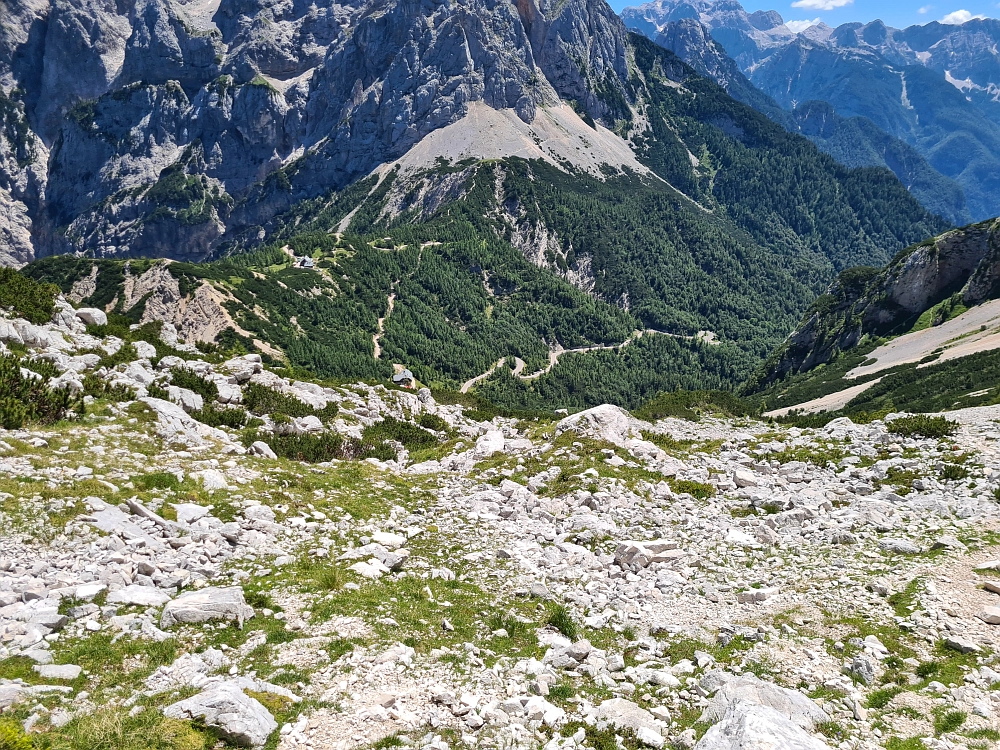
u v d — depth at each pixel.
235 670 12.59
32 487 17.78
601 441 31.41
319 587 16.70
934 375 102.81
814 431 35.44
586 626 16.30
